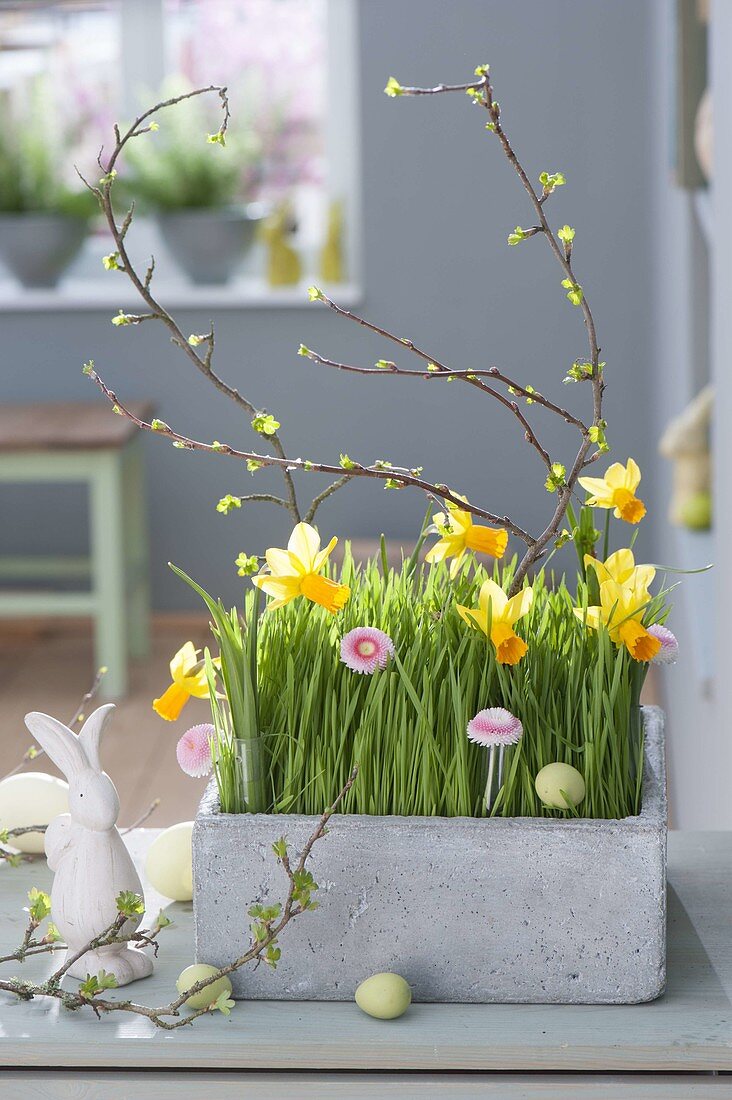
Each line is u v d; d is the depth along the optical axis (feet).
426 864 3.01
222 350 13.19
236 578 13.51
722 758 6.20
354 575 3.43
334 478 13.29
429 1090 2.91
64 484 13.64
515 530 3.12
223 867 3.05
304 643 3.20
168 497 13.42
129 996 3.09
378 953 3.05
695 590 7.67
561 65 12.48
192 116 13.47
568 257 2.92
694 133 8.21
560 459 13.08
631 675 3.13
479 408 13.10
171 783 9.95
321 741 3.12
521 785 3.09
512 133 12.62
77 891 3.09
